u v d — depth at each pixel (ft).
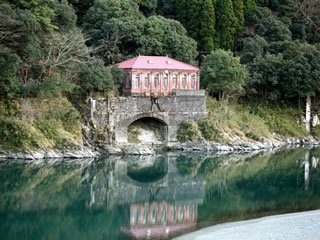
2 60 245.04
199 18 420.36
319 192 192.75
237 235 131.44
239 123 322.75
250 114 345.51
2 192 183.62
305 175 231.50
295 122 363.15
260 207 166.71
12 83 249.75
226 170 241.35
